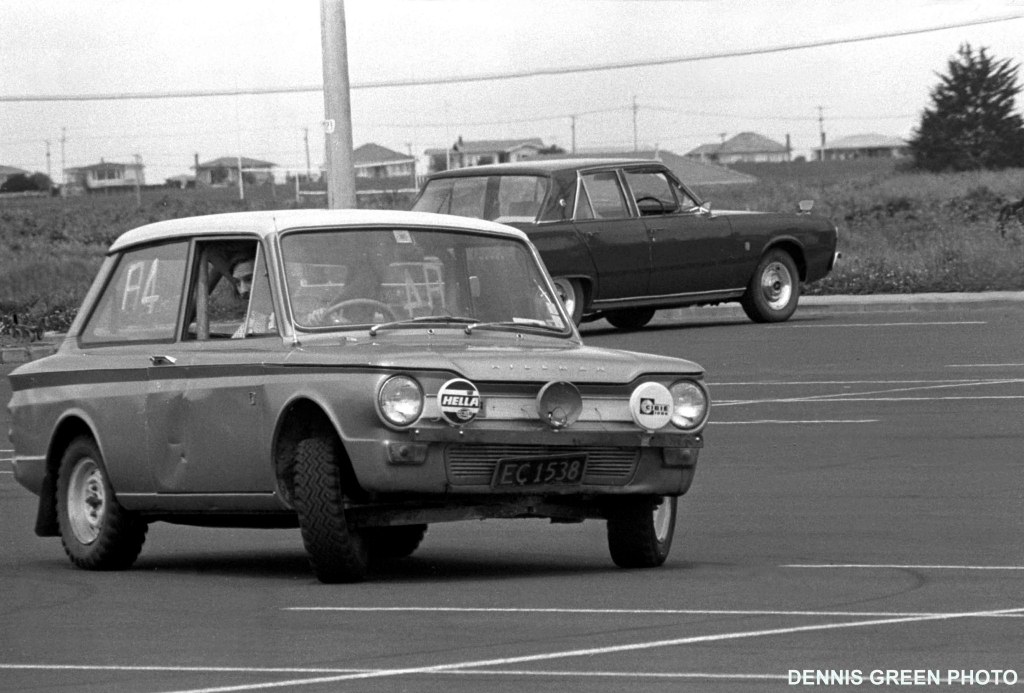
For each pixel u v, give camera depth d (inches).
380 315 748.0
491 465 687.1
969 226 3745.1
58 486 830.5
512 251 805.9
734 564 751.1
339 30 1893.5
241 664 534.6
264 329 742.5
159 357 767.7
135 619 633.0
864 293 2449.6
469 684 495.5
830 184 7421.3
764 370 1583.4
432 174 1817.2
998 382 1453.0
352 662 532.1
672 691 480.1
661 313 2174.0
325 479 683.4
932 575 700.0
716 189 7470.5
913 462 1092.5
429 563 789.2
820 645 542.9
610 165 1801.2
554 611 618.8
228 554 868.6
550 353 717.3
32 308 2576.3
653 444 719.1
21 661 554.6
